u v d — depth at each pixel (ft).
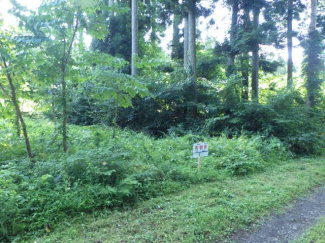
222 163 22.38
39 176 15.17
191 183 18.67
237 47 42.01
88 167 15.55
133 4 46.19
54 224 11.96
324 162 27.61
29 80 19.99
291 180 20.16
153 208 14.32
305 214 14.39
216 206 14.60
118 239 11.01
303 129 33.06
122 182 14.82
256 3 41.24
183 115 41.29
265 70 54.34
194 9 41.42
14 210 11.45
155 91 40.34
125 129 34.60
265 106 32.53
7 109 19.81
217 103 38.65
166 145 26.96
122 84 21.53
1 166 16.02
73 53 20.31
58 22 17.67
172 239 11.10
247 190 17.47
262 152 26.94
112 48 56.39
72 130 27.35
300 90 40.01
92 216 12.98
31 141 21.29
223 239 11.53
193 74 41.96
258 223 13.16
